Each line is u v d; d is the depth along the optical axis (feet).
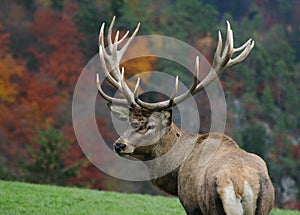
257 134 257.14
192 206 50.44
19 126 225.97
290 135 290.35
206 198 46.55
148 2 268.21
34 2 278.46
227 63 55.98
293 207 245.65
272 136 275.39
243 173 44.98
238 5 326.24
